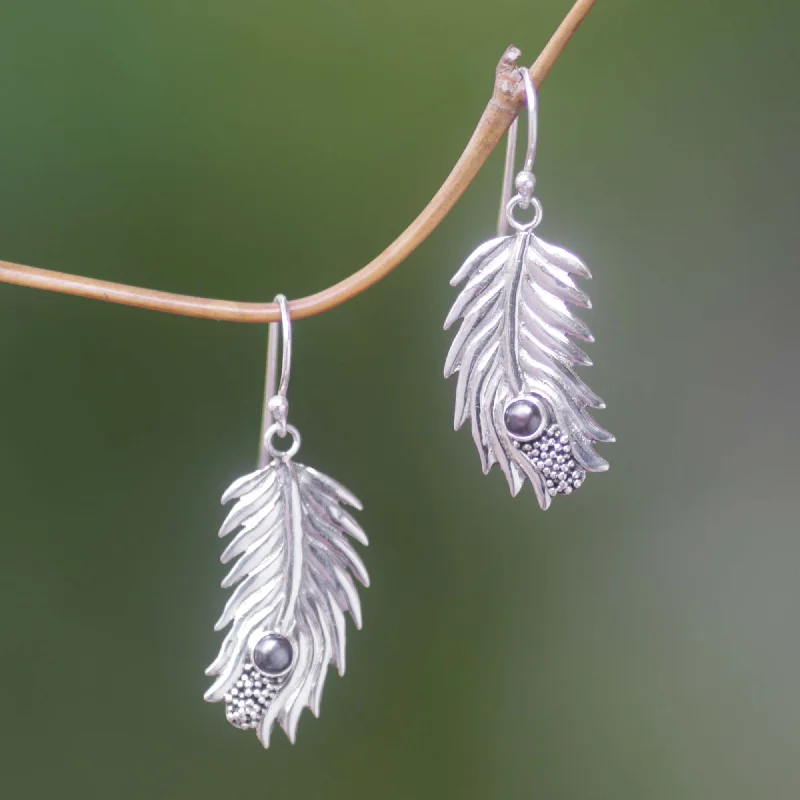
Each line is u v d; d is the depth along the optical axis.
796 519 0.56
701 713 0.57
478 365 0.50
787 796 0.56
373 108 0.56
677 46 0.56
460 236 0.56
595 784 0.56
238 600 0.50
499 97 0.49
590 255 0.56
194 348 0.56
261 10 0.56
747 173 0.56
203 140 0.56
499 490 0.56
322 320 0.56
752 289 0.56
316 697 0.50
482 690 0.56
